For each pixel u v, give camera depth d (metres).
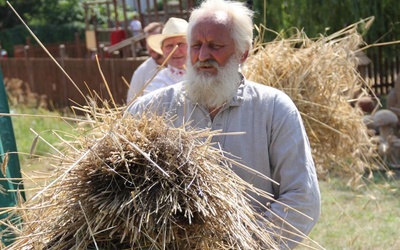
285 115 3.01
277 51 4.95
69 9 29.42
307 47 5.26
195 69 2.98
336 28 11.68
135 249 2.48
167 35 4.73
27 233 2.64
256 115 3.02
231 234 2.55
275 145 3.00
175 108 3.06
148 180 2.52
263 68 4.89
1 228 3.16
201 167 2.59
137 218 2.46
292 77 4.93
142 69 5.79
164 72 4.77
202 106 3.02
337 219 6.96
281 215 2.88
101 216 2.49
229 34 2.95
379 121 8.79
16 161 3.88
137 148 2.50
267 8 11.46
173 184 2.52
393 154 8.84
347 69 5.14
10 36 27.81
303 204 2.91
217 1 3.00
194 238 2.51
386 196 7.66
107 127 2.63
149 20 14.35
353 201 7.50
